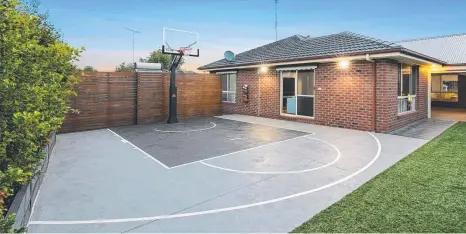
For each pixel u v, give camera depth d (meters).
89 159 6.50
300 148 7.38
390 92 9.65
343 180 4.94
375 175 5.15
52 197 4.29
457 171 5.24
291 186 4.70
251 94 14.52
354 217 3.53
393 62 9.83
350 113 10.33
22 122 2.83
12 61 3.01
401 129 10.17
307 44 13.13
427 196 4.12
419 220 3.41
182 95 13.53
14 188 3.51
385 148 7.27
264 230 3.32
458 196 4.10
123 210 3.86
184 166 5.89
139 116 12.03
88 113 10.63
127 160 6.40
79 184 4.86
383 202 3.95
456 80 18.73
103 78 11.02
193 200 4.18
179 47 12.54
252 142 8.20
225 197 4.28
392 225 3.31
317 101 11.43
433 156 6.32
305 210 3.81
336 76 10.68
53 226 3.42
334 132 9.67
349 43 10.85
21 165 3.17
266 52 14.84
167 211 3.83
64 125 10.08
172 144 8.07
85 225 3.45
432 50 16.22
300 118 12.12
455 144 7.46
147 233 3.27
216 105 14.88
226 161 6.23
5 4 3.09
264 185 4.76
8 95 2.96
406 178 4.92
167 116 12.94
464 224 3.30
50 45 4.36
